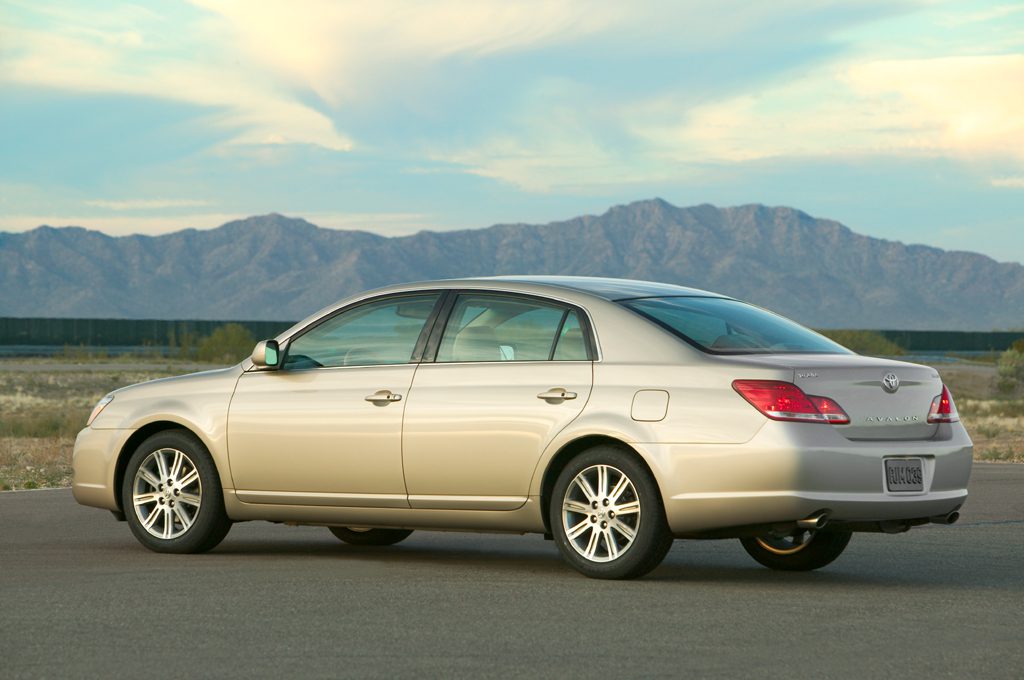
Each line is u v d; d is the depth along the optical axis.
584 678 12.39
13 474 41.16
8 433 59.00
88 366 148.88
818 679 12.38
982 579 18.92
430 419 19.61
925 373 18.89
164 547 21.62
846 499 17.52
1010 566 20.33
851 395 17.94
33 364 155.38
